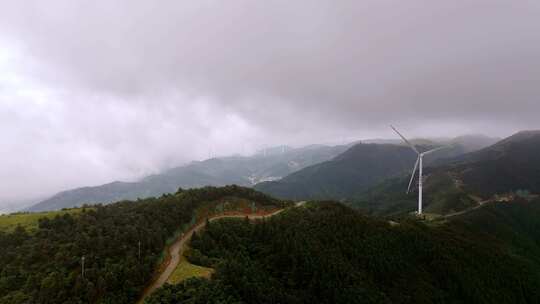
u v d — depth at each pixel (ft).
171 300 368.68
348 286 523.29
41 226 473.26
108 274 377.91
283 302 442.50
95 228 459.32
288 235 560.20
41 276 378.94
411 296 590.55
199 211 606.96
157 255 449.06
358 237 637.71
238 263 450.71
